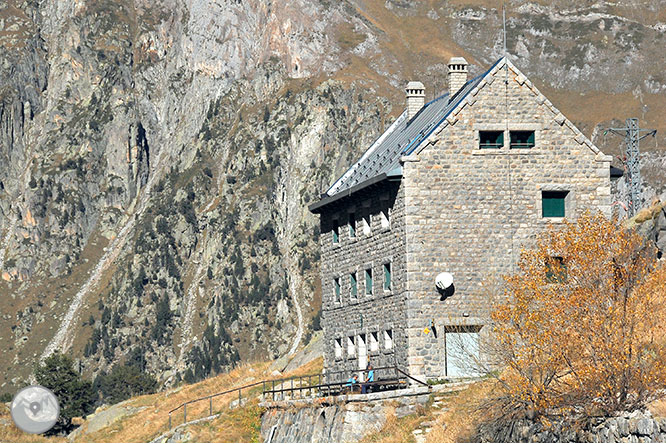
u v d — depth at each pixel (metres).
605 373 80.69
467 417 99.31
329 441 110.19
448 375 118.81
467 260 121.06
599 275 84.88
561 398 86.25
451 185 121.81
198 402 167.12
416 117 145.75
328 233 146.88
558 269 88.25
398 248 122.69
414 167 121.38
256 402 148.38
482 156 122.62
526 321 88.06
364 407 109.94
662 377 79.06
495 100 123.38
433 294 120.06
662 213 108.62
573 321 83.88
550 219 122.94
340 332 140.75
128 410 177.12
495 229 122.00
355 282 137.62
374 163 142.88
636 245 89.75
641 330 81.81
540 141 123.94
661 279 82.69
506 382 93.94
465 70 137.38
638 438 73.69
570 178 124.31
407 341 119.31
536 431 87.06
